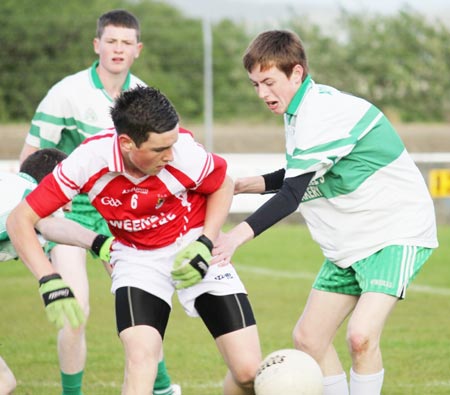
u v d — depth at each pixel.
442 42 48.56
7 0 45.88
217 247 8.66
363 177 9.45
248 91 47.31
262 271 23.23
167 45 48.22
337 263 9.74
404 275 9.26
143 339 8.65
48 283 8.15
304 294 19.89
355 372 9.12
